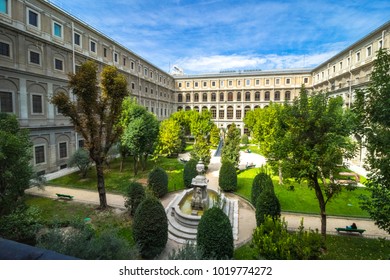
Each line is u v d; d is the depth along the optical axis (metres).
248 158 35.66
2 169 9.94
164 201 16.84
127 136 21.69
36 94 24.00
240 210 15.44
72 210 14.99
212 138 46.38
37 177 16.14
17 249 2.24
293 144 10.12
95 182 21.47
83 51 30.77
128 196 13.89
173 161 30.98
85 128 14.70
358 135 8.21
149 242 9.50
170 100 70.56
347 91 37.62
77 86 13.62
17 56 21.77
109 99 15.16
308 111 10.38
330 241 11.06
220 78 70.12
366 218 13.79
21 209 10.10
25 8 22.34
